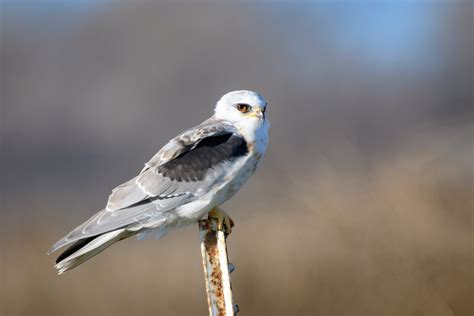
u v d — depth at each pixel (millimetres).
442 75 30312
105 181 25344
